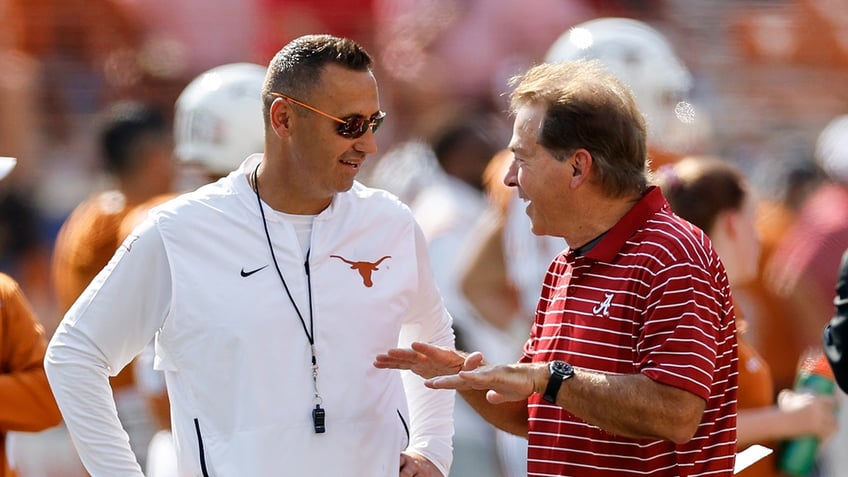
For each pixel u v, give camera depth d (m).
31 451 25.03
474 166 25.39
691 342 11.51
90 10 31.55
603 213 12.20
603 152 12.00
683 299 11.62
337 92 12.56
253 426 12.73
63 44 31.44
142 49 31.89
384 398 13.29
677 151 25.08
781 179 30.97
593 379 11.57
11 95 30.89
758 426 16.66
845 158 26.47
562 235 12.43
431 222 24.89
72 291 21.98
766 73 33.69
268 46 32.44
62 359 12.95
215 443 12.80
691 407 11.45
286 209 12.99
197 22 32.09
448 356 12.34
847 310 15.05
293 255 12.92
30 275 30.69
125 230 19.72
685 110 25.28
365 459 13.08
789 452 17.28
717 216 16.41
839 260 25.33
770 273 25.62
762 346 25.14
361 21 32.91
